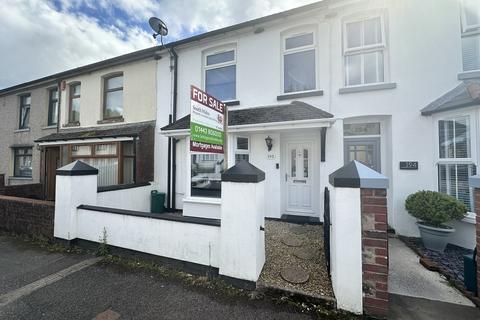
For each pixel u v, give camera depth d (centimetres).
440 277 320
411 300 265
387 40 527
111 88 869
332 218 268
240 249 290
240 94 653
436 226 423
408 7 504
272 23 608
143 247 366
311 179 612
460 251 418
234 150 588
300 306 255
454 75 475
